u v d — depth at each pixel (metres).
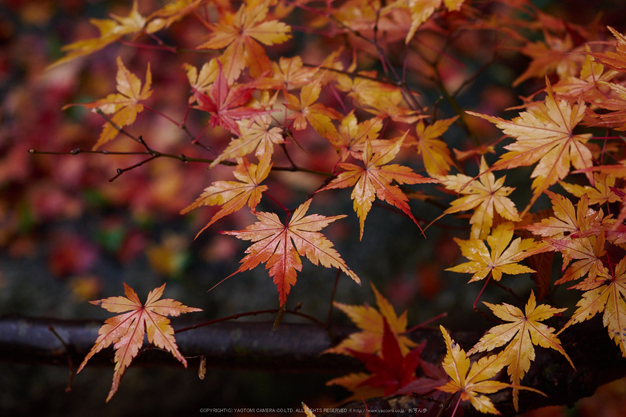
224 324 0.77
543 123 0.62
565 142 0.61
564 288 1.43
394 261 1.61
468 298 1.52
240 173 0.64
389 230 1.67
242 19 0.69
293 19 1.97
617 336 0.59
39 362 0.77
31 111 1.82
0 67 1.92
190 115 1.82
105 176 1.75
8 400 1.41
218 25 0.70
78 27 2.04
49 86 1.86
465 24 0.76
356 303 1.56
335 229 1.68
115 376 0.61
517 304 1.47
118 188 1.74
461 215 0.69
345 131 0.66
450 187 0.65
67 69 1.88
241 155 0.65
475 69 1.86
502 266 0.62
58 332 0.76
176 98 1.85
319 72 0.71
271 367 0.76
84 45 0.74
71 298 1.57
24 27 2.03
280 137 0.65
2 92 1.87
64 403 1.44
